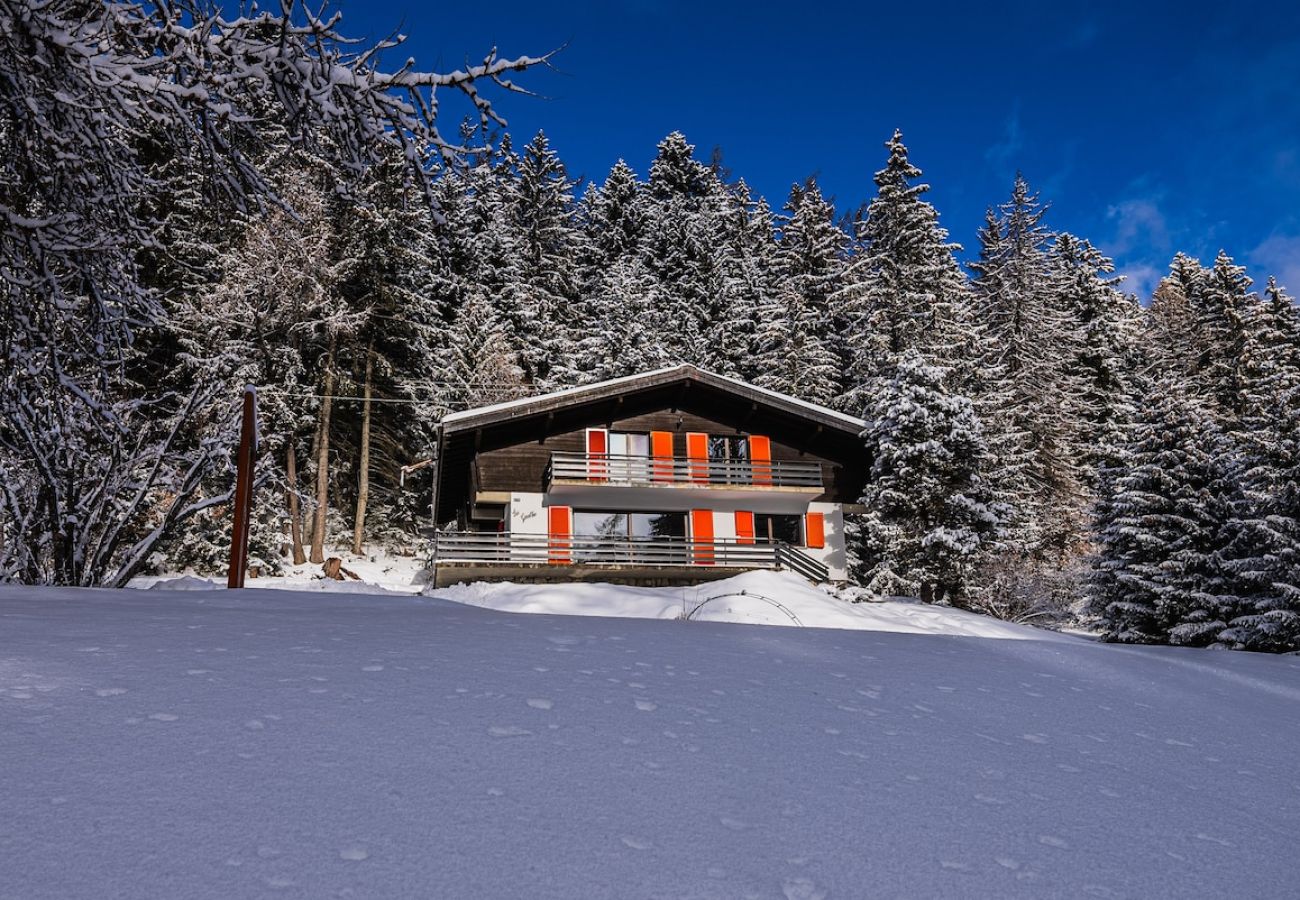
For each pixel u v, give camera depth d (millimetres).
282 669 3658
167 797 2203
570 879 1956
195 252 24469
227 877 1824
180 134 6258
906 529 26578
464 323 38531
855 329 40469
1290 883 2322
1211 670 6258
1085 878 2230
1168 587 21328
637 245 53062
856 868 2166
